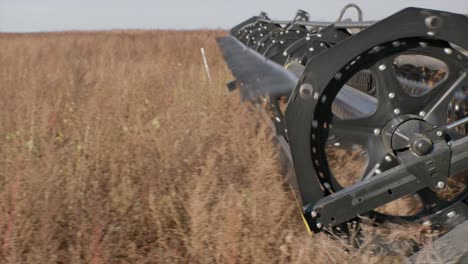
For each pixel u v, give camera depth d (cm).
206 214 355
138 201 400
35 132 568
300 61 577
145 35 2716
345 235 323
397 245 317
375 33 309
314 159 331
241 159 477
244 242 336
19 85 876
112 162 478
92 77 1000
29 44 1880
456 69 327
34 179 405
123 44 2023
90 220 374
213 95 730
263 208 366
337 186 335
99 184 431
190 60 1380
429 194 346
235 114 614
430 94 331
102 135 550
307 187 329
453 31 308
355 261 299
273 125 545
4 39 2325
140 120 612
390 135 326
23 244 341
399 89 330
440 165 311
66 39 2316
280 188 396
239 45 1073
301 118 319
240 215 346
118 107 693
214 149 498
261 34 1044
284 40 788
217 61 1342
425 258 285
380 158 337
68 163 454
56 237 356
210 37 2333
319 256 311
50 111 655
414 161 311
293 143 323
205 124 584
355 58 315
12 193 397
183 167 468
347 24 515
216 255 336
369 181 313
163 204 398
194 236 347
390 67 326
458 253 280
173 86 857
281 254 337
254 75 525
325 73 313
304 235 344
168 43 1988
